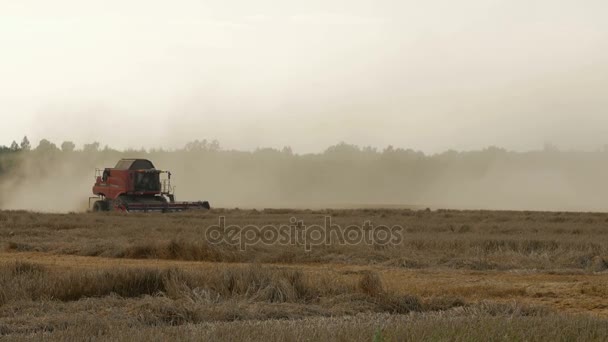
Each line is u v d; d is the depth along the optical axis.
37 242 40.69
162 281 22.61
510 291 24.56
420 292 24.16
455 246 38.72
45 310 18.94
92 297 20.83
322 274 25.66
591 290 24.66
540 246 38.81
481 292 24.55
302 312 19.36
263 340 13.43
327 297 21.67
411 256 34.81
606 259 33.06
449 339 13.16
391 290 22.59
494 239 40.31
